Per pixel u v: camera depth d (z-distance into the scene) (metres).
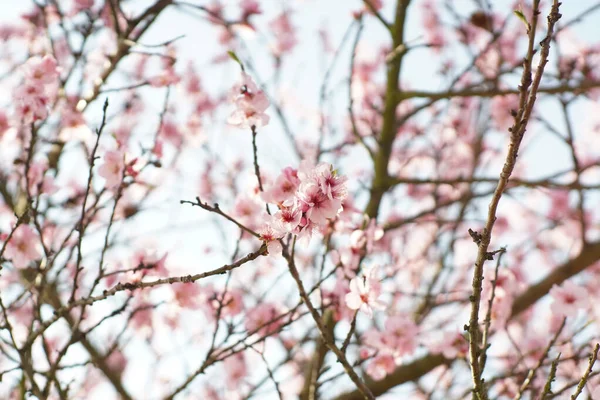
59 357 3.57
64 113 4.59
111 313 3.62
